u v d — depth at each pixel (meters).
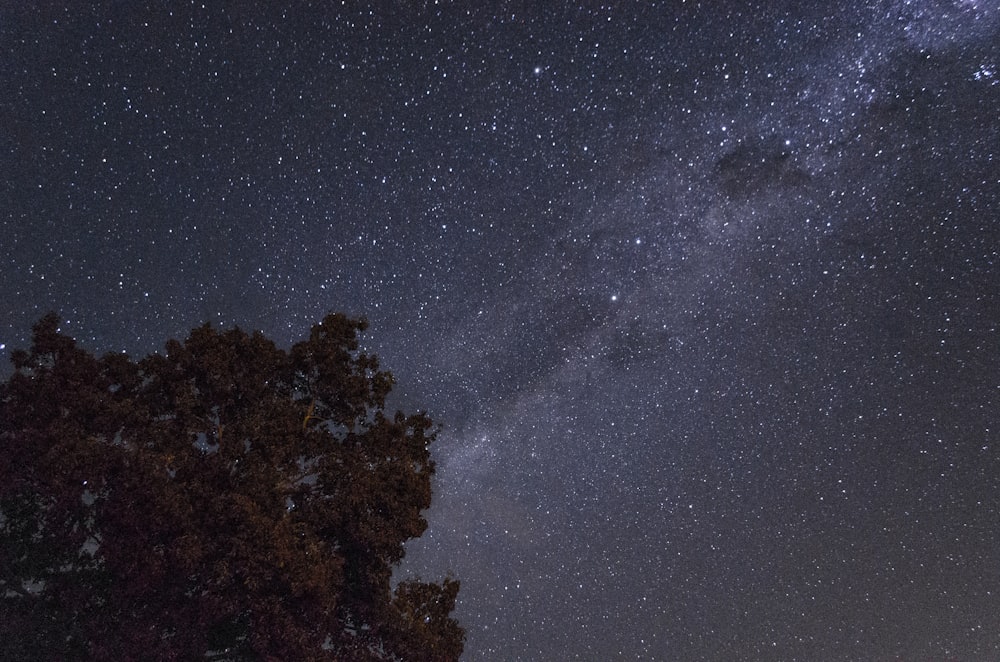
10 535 12.45
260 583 12.02
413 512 13.26
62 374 12.62
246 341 13.65
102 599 12.42
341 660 12.78
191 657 12.15
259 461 12.69
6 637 11.89
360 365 14.13
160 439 12.54
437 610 13.66
